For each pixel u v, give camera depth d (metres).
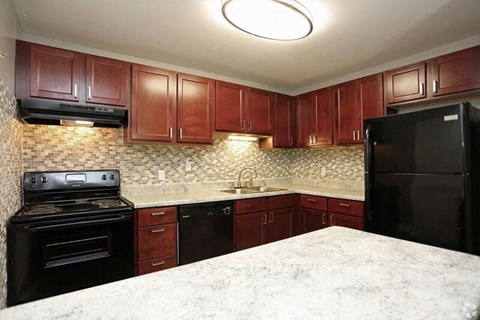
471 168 1.85
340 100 3.16
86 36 2.32
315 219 3.12
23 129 2.28
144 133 2.54
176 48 2.56
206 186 3.31
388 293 0.75
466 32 2.24
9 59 1.79
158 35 2.30
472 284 0.80
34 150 2.34
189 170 3.19
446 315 0.64
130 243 2.21
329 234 1.32
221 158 3.45
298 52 2.65
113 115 2.32
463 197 1.82
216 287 0.78
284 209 3.25
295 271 0.89
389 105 2.72
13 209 1.94
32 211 1.99
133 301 0.71
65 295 0.74
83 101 2.26
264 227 3.06
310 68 3.10
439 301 0.71
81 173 2.51
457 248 1.83
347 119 3.08
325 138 3.31
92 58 2.32
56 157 2.43
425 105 2.68
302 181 4.03
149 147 2.92
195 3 1.84
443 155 1.91
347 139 3.07
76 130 2.53
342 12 1.93
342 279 0.83
